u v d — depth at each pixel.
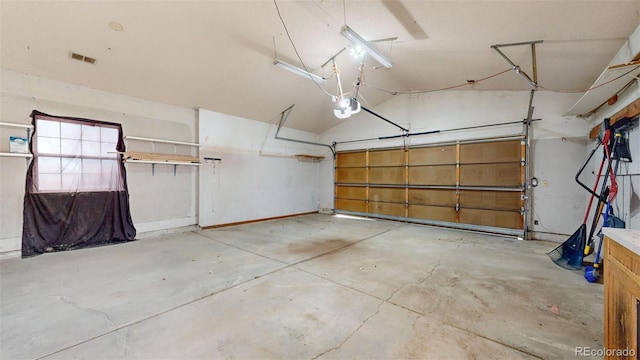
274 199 7.28
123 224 4.66
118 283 2.82
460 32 3.35
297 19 3.38
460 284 2.80
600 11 2.46
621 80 2.79
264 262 3.51
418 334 1.91
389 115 6.93
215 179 5.98
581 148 4.50
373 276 3.02
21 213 3.84
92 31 3.27
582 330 1.96
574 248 3.45
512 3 2.62
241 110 6.13
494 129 5.38
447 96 6.00
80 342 1.82
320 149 8.54
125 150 4.73
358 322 2.07
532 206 4.95
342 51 4.28
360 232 5.46
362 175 7.54
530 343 1.81
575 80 4.04
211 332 1.94
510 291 2.63
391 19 3.26
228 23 3.43
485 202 5.49
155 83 4.57
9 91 3.73
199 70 4.43
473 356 1.68
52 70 3.87
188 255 3.83
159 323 2.06
